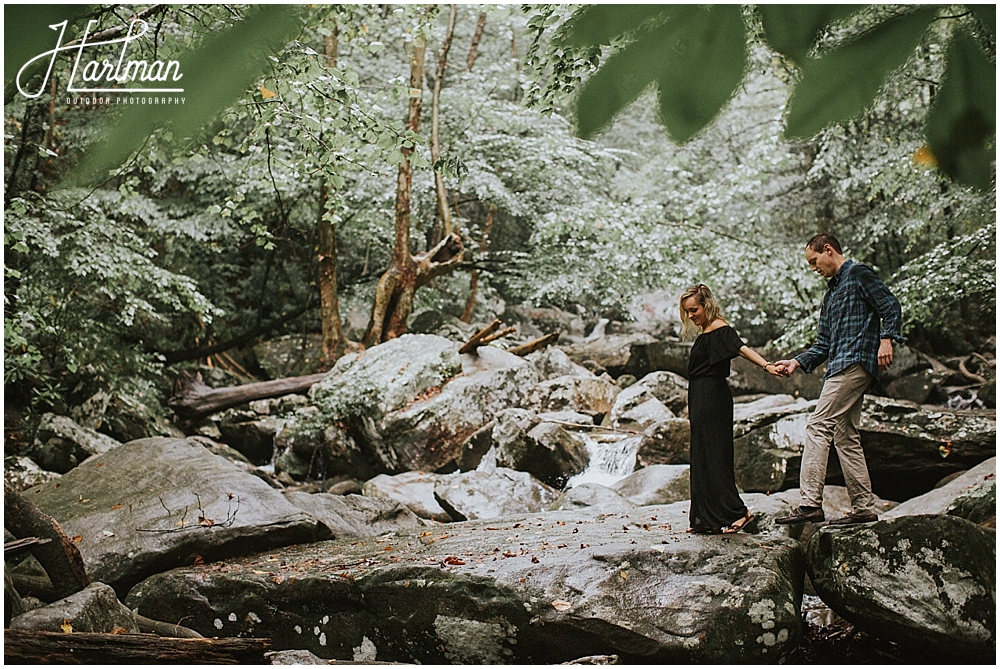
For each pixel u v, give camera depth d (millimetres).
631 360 16297
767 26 444
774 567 4871
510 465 10617
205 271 15812
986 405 12117
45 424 10250
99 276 10508
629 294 16828
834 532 5012
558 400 12250
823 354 5336
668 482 8898
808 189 16875
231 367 16344
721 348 5461
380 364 12227
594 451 10914
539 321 19906
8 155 6992
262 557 6406
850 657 5117
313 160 5371
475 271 18297
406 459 11172
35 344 10523
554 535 5945
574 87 458
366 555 6055
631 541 5312
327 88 4766
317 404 12164
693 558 4941
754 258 14930
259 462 13055
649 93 449
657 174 16109
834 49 453
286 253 17391
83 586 5109
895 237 14500
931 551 4699
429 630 5051
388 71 15797
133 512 6730
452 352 12250
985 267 10266
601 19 449
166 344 15047
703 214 17281
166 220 13969
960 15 447
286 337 17297
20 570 5934
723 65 441
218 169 13805
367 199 15445
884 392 13422
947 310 12102
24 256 10516
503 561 5180
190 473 7445
